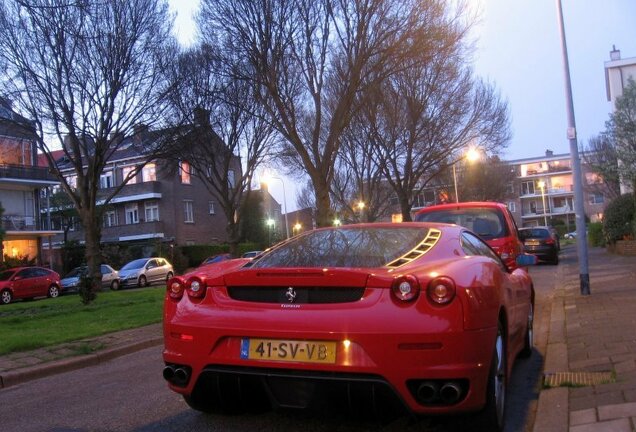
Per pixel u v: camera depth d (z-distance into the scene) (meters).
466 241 4.70
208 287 4.01
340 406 3.57
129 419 4.71
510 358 4.61
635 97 20.00
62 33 17.89
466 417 3.80
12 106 18.98
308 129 25.42
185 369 3.92
